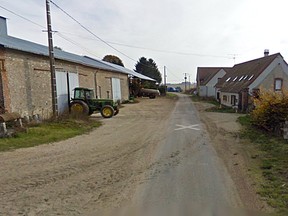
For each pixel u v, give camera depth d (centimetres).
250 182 489
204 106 2655
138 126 1260
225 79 3525
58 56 1597
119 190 454
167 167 591
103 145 824
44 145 809
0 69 1091
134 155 700
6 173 538
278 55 2155
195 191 449
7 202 402
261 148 770
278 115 976
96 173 545
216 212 371
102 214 365
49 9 1260
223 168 582
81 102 1612
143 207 387
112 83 2905
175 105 2784
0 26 1573
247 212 370
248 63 2975
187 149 776
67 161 634
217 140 910
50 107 1498
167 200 412
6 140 832
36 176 522
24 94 1253
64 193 438
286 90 1041
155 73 8000
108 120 1505
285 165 585
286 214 362
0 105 1094
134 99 3734
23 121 1167
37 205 392
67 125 1176
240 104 2155
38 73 1380
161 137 969
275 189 450
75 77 1877
